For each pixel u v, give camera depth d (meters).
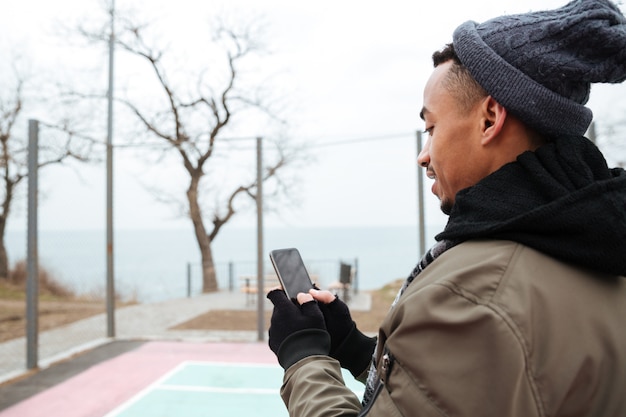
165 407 4.35
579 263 0.68
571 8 0.77
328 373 0.87
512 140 0.80
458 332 0.66
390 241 92.25
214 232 17.20
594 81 0.76
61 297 12.46
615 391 0.66
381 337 0.78
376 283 17.14
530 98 0.75
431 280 0.73
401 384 0.70
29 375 5.30
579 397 0.64
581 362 0.64
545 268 0.68
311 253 52.31
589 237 0.67
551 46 0.74
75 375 5.30
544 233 0.68
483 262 0.69
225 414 4.18
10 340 7.23
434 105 0.87
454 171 0.85
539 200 0.71
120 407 4.35
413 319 0.69
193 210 16.48
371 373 0.93
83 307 10.82
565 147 0.74
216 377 5.23
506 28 0.78
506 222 0.69
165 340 6.98
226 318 9.27
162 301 12.37
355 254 47.38
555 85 0.75
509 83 0.75
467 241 0.76
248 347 6.55
